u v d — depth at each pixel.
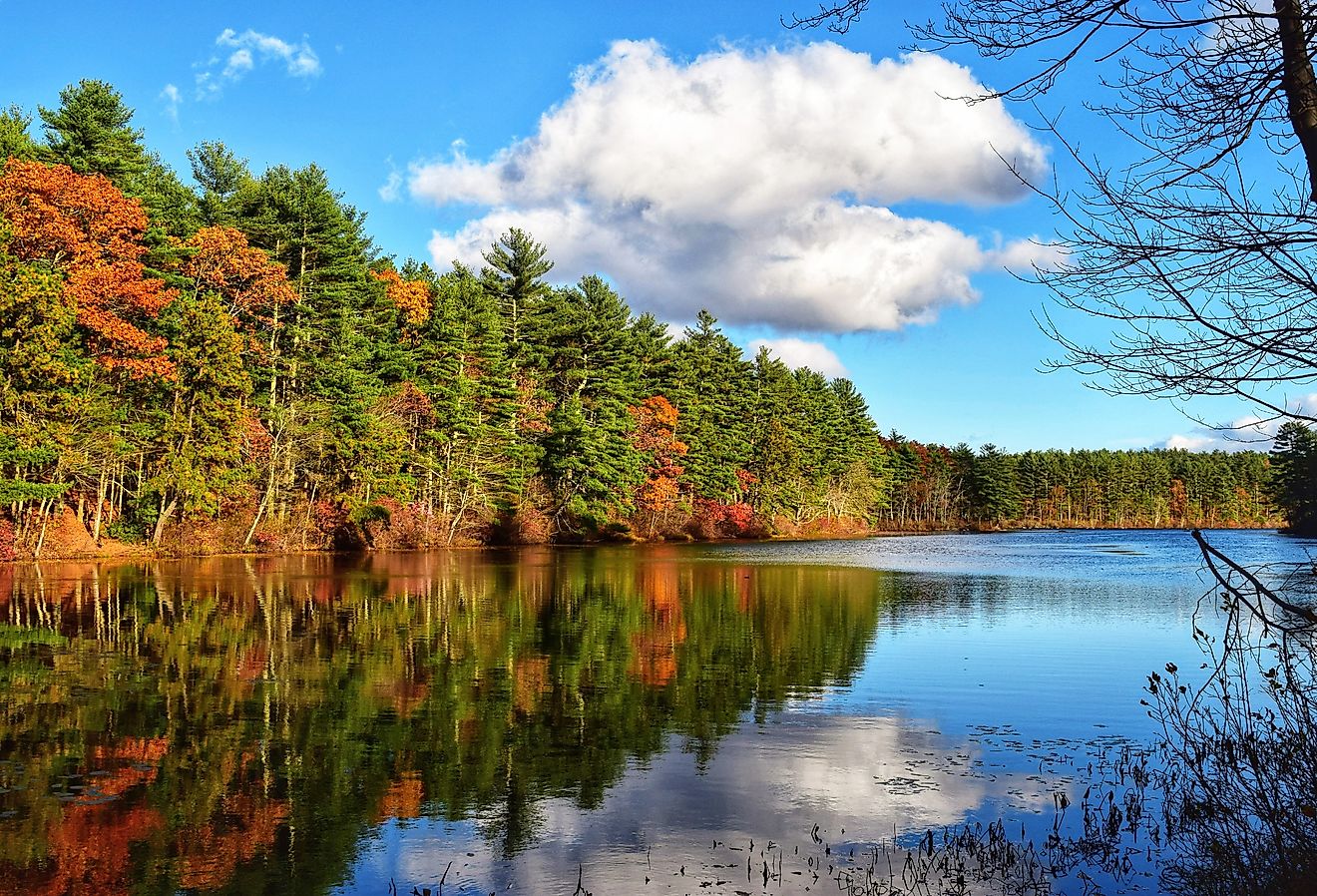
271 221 52.28
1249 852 7.11
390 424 55.59
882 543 82.81
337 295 52.06
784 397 99.19
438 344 60.75
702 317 96.56
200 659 17.59
